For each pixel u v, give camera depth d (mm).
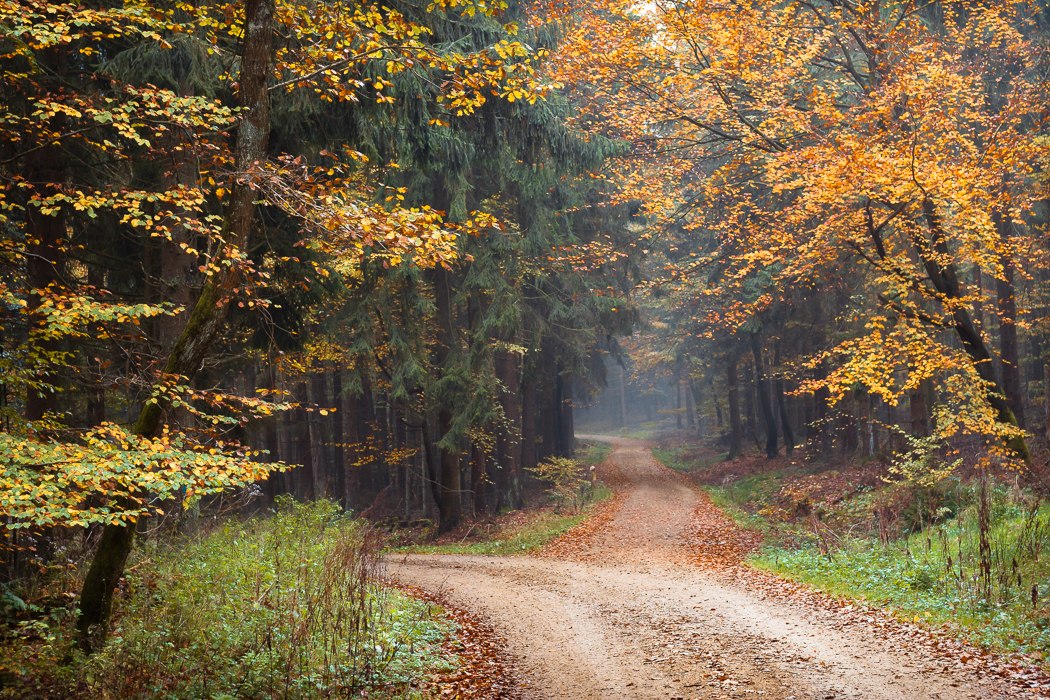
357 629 8758
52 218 11273
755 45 15500
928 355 15047
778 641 9844
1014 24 20375
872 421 24797
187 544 12406
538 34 20328
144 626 8477
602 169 21547
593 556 19219
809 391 16062
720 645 9812
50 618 8344
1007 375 21625
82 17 7879
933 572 11945
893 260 15703
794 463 32562
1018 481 15562
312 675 8000
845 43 18609
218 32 11914
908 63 14797
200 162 9695
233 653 8188
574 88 20453
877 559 13766
